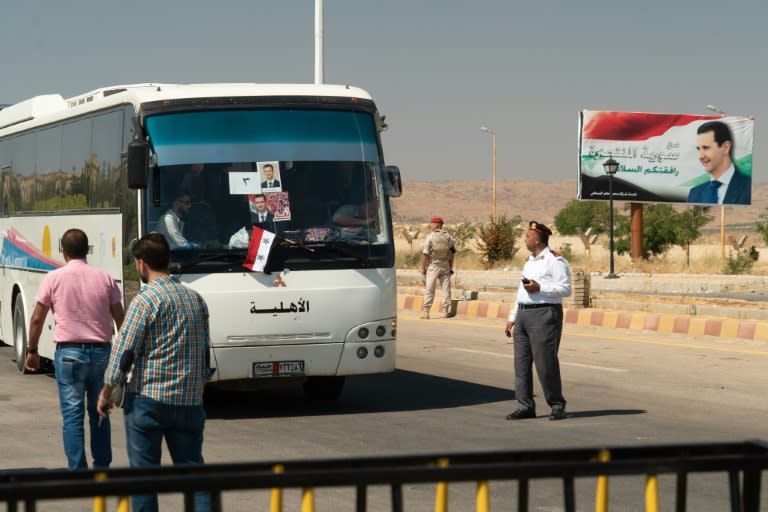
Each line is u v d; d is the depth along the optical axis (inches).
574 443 398.0
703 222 2156.7
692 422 446.9
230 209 454.9
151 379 260.1
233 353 451.2
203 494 241.4
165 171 452.1
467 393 541.6
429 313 995.9
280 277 455.5
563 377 589.0
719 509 302.2
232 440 412.5
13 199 669.3
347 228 466.6
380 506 307.6
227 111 464.1
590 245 2596.0
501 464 166.4
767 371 608.1
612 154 1780.3
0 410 484.4
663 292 1106.7
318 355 459.8
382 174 477.1
